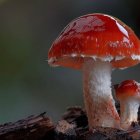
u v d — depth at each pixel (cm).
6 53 64
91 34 26
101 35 26
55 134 27
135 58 27
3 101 57
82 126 31
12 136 28
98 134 27
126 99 28
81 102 59
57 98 60
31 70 63
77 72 62
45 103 59
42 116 28
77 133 28
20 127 28
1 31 67
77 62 30
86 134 27
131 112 28
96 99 28
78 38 26
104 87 28
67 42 26
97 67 28
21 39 67
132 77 59
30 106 58
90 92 28
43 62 65
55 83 62
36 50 67
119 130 27
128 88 28
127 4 67
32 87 61
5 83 60
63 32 27
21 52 65
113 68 30
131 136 27
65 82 62
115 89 29
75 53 26
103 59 26
